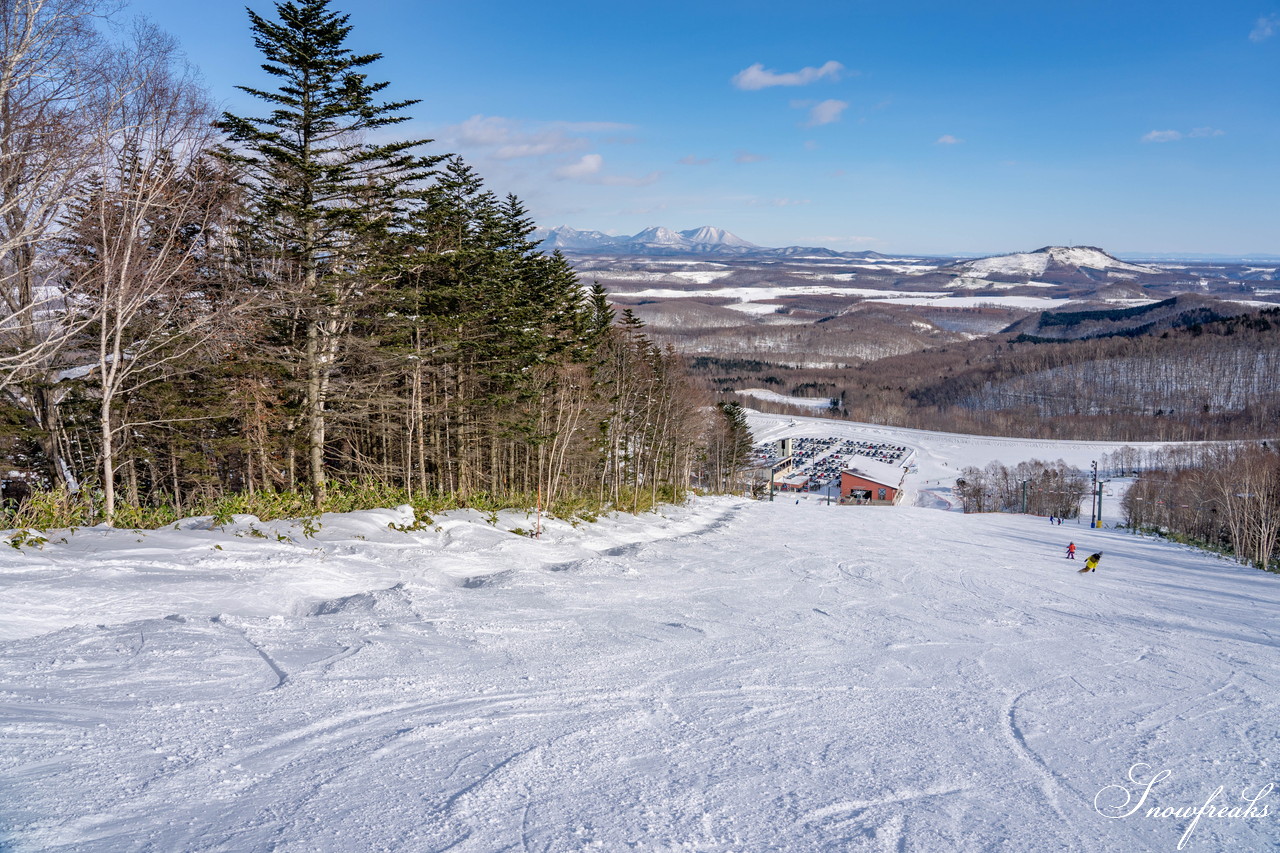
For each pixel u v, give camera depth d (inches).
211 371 788.0
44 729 153.4
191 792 133.9
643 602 422.6
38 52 480.1
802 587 547.5
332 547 444.8
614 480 1380.4
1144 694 270.2
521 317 983.6
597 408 1188.5
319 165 663.1
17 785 128.1
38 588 265.6
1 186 476.1
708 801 148.2
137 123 501.7
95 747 148.6
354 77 669.9
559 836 126.3
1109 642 381.1
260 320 720.3
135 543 361.4
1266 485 1596.9
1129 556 1143.0
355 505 626.2
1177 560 1117.1
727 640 328.8
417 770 153.1
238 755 153.6
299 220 693.9
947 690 262.5
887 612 450.0
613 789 151.1
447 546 528.4
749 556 756.0
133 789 132.4
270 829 121.6
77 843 111.5
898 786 165.2
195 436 839.1
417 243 822.5
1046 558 983.6
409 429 869.2
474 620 323.6
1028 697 258.5
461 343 921.5
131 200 506.6
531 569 509.4
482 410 1011.9
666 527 1037.2
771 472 4222.4
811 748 188.7
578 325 1154.0
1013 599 546.3
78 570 300.8
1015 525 1831.9
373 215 758.5
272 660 227.9
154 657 215.0
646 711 211.9
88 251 563.2
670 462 1879.9
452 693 213.3
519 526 685.9
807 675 271.9
